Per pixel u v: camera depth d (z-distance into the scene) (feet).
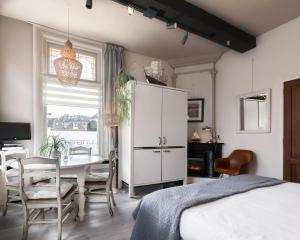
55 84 12.91
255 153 13.25
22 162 7.22
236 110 14.48
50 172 7.61
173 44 14.52
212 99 16.17
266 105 12.57
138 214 5.74
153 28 12.47
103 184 9.89
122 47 14.92
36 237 7.73
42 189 7.70
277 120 12.03
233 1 9.93
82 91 13.78
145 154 13.11
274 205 5.11
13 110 11.59
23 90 11.86
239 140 14.29
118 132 14.33
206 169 15.40
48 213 9.82
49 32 12.62
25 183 8.34
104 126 14.01
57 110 13.07
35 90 12.09
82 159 10.03
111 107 14.03
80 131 13.76
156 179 13.44
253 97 13.39
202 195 5.56
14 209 10.19
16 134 11.06
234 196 5.77
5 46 11.45
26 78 11.96
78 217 9.25
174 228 4.57
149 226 5.34
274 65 12.25
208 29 11.35
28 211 7.55
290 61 11.43
